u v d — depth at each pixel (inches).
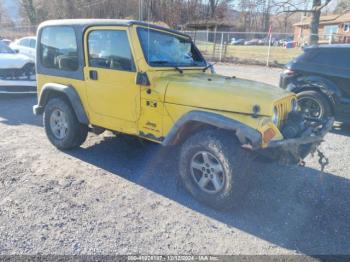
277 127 126.0
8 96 355.3
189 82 137.1
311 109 253.3
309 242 111.6
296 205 135.9
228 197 124.1
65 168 164.1
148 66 141.6
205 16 1228.5
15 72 327.9
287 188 151.1
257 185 152.0
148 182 151.6
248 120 117.6
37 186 143.6
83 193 139.2
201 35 962.1
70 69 171.0
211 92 127.1
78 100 170.6
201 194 132.5
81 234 111.0
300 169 173.9
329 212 131.2
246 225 120.6
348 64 239.3
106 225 116.7
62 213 123.0
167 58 156.9
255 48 1021.2
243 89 130.0
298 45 988.6
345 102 239.5
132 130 153.5
